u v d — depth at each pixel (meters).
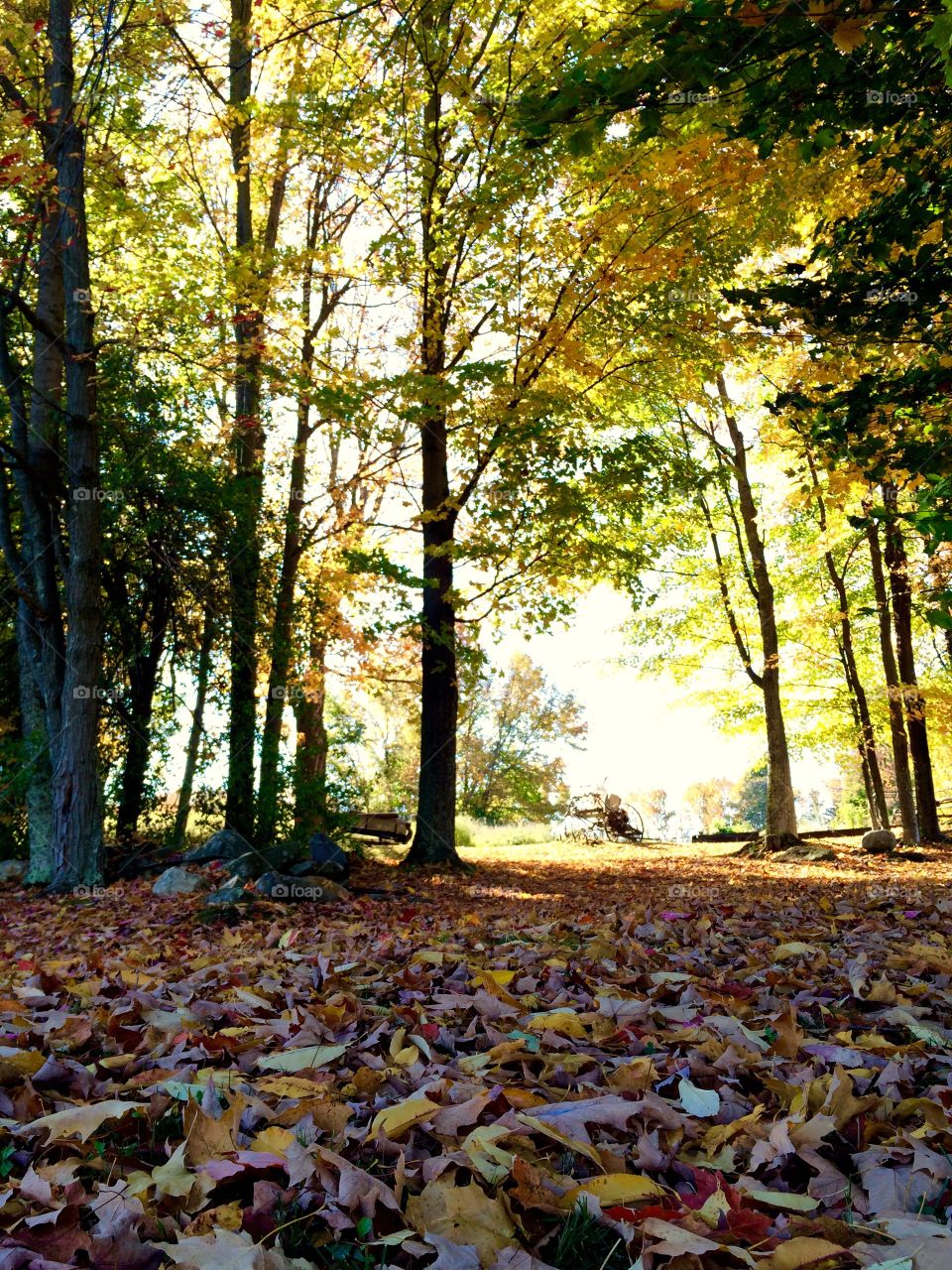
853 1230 1.63
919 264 4.89
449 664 13.99
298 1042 2.83
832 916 6.68
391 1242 1.57
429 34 9.80
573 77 3.79
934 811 16.41
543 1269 1.50
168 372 13.75
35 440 11.68
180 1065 2.63
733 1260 1.57
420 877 12.41
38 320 10.91
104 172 11.68
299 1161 1.82
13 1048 2.58
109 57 10.89
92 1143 2.04
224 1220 1.69
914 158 5.16
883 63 4.15
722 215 9.95
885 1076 2.42
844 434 5.17
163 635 14.19
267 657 13.62
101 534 11.93
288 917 8.02
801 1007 3.42
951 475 4.30
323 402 11.16
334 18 4.49
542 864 15.64
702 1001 3.46
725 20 3.49
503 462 12.23
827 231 6.47
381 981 3.86
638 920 6.12
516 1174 1.77
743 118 4.45
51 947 6.82
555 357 12.09
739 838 21.39
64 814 10.57
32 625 12.34
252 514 13.25
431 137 11.19
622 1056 2.75
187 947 6.24
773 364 10.13
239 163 13.78
